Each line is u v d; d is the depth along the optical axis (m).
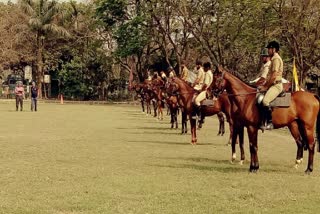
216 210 10.09
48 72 73.12
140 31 55.62
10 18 70.25
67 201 10.65
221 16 44.06
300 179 13.31
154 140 22.33
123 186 12.12
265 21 39.47
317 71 46.28
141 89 42.38
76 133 25.16
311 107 14.12
